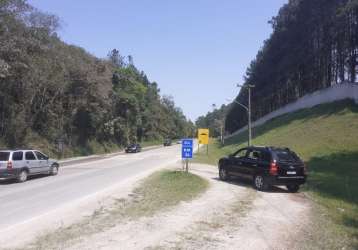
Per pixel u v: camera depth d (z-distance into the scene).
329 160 31.00
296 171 18.17
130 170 29.64
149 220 11.23
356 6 50.50
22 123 42.66
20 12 34.97
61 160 45.66
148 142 108.44
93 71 53.84
